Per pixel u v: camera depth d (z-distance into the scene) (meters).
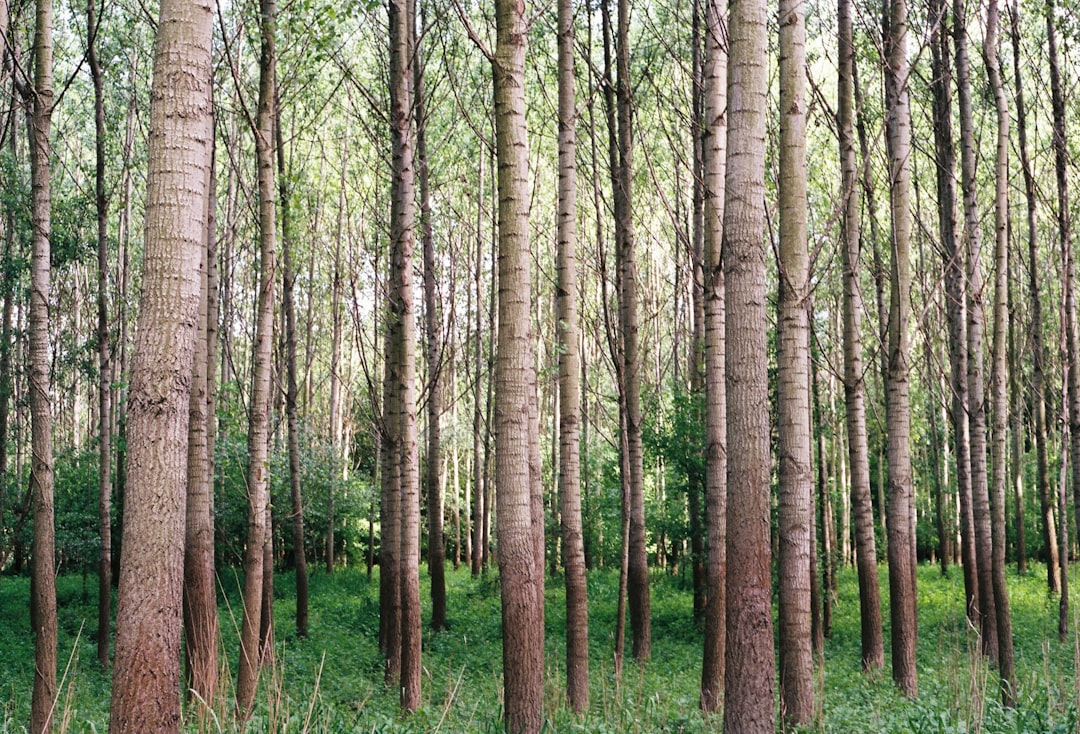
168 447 4.37
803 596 7.82
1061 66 15.88
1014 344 25.48
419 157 16.77
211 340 12.08
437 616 18.28
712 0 10.69
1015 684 9.95
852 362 13.51
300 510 17.89
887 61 11.79
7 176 16.97
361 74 20.98
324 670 13.23
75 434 34.53
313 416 35.12
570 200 11.61
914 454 34.25
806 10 13.39
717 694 10.59
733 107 6.25
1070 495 29.70
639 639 14.40
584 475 27.97
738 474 6.05
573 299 11.57
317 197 20.52
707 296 11.45
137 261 26.28
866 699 10.42
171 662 4.34
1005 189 12.99
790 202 8.05
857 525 13.45
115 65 17.16
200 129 4.57
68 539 21.12
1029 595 22.20
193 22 4.57
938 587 24.09
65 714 6.09
